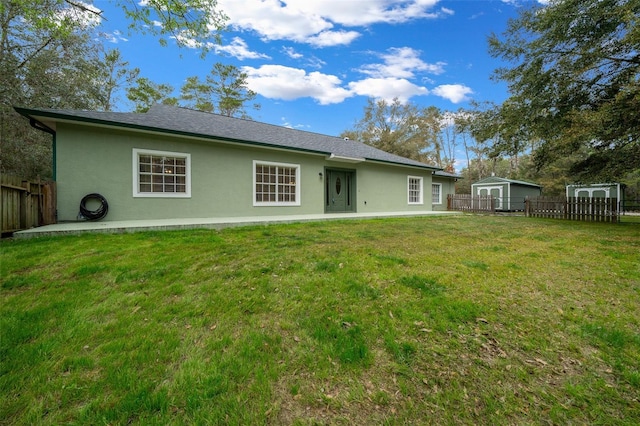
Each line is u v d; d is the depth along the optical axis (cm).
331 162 1041
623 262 375
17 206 496
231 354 170
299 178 954
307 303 239
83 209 616
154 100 2167
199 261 346
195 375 150
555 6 822
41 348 170
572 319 220
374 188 1179
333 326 203
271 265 335
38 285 268
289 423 126
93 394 137
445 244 481
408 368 163
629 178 2084
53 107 988
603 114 697
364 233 582
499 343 189
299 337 190
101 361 160
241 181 833
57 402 132
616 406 138
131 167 674
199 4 686
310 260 358
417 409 135
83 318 208
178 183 746
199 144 763
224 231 572
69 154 614
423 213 1152
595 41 790
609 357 175
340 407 135
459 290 271
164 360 163
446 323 211
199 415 127
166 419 124
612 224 845
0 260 334
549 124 911
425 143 2948
